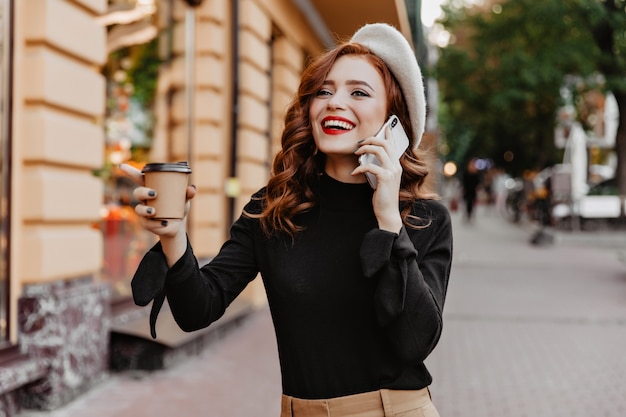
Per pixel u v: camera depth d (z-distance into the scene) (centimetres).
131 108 674
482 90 2134
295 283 186
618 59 1864
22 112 478
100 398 517
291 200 191
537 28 1930
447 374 598
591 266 1373
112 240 633
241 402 518
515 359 652
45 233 486
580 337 746
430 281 186
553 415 491
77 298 512
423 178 201
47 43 484
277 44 1059
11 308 469
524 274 1259
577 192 2181
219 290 193
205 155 809
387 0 1111
